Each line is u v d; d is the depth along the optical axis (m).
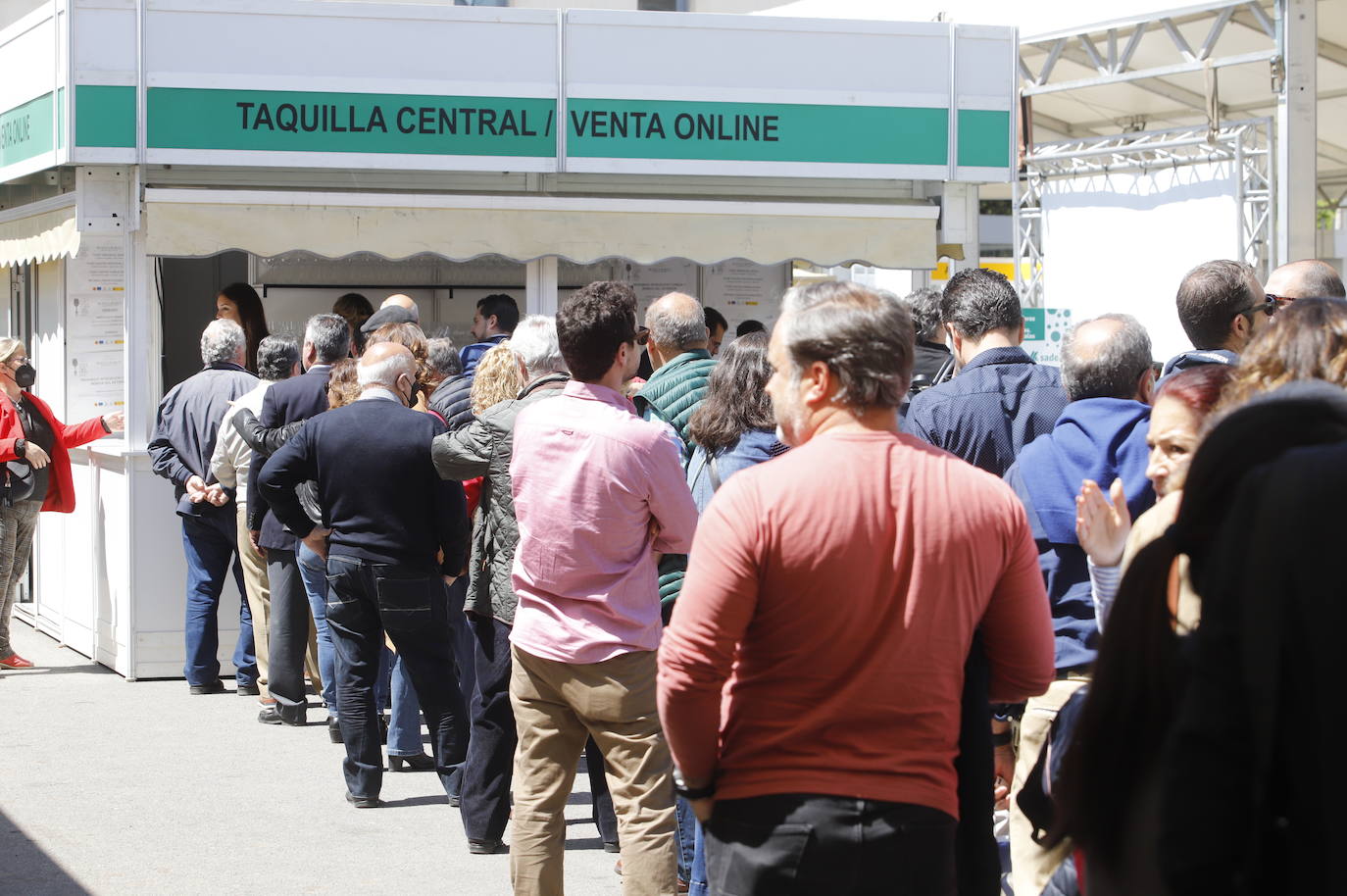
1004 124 11.42
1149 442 4.29
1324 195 25.95
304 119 10.38
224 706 10.44
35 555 13.66
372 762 8.09
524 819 5.85
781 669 3.47
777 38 10.98
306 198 10.34
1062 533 5.06
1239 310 6.07
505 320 10.70
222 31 10.25
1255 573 2.27
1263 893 2.26
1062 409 5.99
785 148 11.04
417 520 7.70
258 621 10.39
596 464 5.59
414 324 9.75
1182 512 2.57
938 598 3.44
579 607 5.68
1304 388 2.67
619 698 5.66
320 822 7.81
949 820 3.50
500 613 6.79
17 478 11.28
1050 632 3.71
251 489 9.56
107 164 10.23
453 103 10.55
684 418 7.05
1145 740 2.52
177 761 8.98
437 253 10.50
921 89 11.23
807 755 3.45
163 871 7.00
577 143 10.73
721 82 10.91
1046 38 16.86
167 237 10.14
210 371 10.52
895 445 3.56
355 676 8.02
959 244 11.52
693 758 3.56
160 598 11.12
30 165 10.91
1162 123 21.19
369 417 7.70
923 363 8.05
